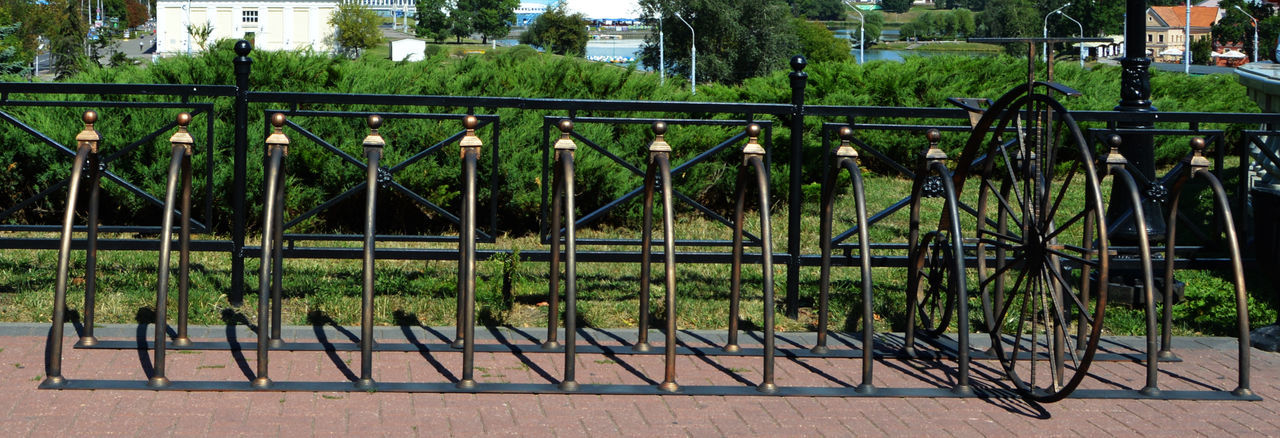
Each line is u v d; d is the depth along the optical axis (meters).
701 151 8.62
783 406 4.30
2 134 7.43
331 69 8.23
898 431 4.04
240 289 5.56
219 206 7.51
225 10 84.31
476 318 5.49
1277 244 5.38
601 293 6.21
